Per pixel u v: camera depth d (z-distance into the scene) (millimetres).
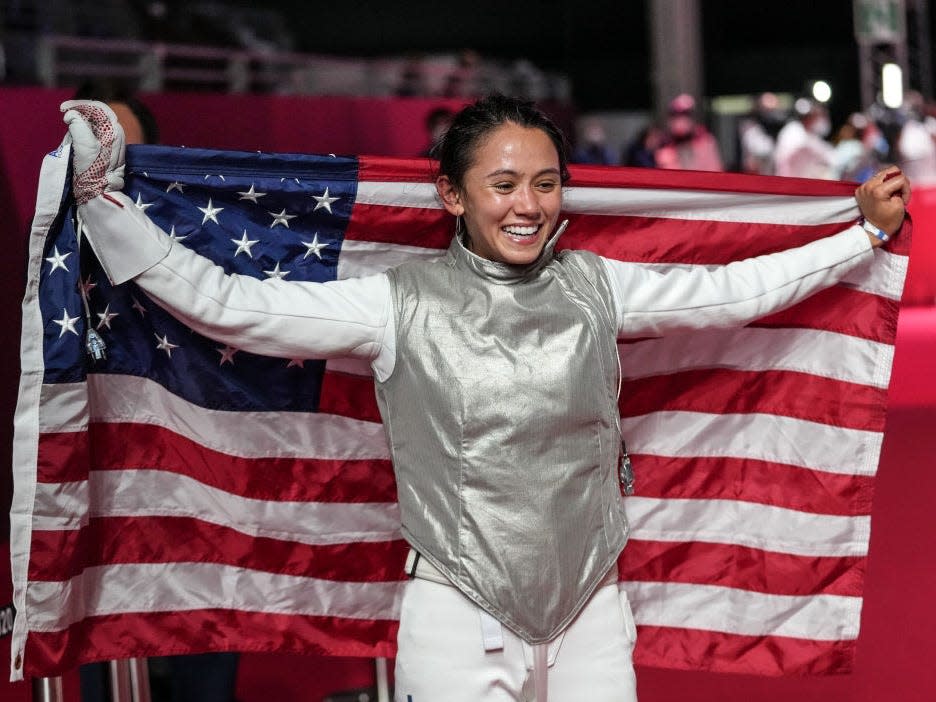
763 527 3049
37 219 2471
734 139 23359
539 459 2332
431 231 2869
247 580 2939
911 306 11953
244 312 2367
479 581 2305
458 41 22875
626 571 3072
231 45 12906
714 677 3844
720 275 2617
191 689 3391
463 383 2332
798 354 3012
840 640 3035
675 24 18625
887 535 5094
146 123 3336
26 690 3854
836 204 2945
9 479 4512
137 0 11805
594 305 2432
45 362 2549
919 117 15633
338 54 22094
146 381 2785
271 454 2912
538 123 2375
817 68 22812
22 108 5660
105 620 2822
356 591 3006
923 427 7023
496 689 2330
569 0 23328
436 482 2350
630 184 2900
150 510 2840
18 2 10273
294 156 2748
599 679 2365
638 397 3037
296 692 3857
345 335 2391
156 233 2389
